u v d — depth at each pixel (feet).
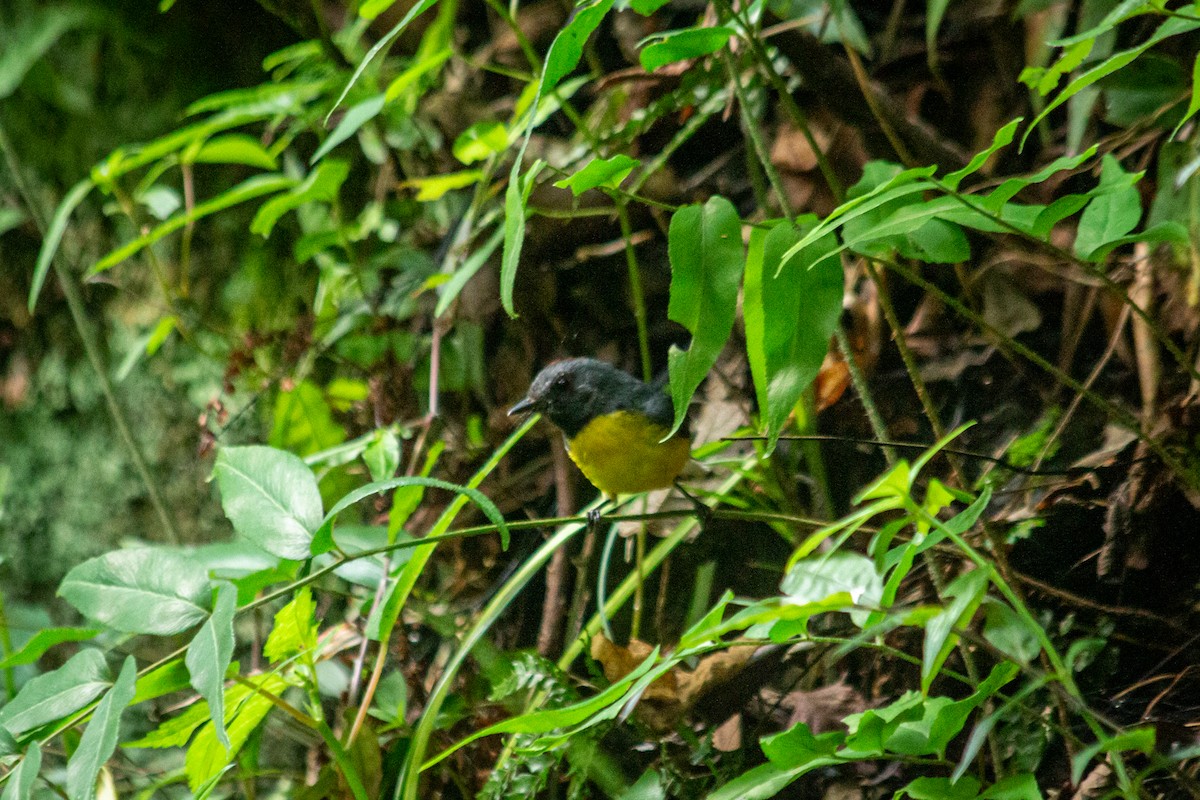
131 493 23.00
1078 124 15.02
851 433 17.47
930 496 10.54
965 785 10.66
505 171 19.45
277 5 20.59
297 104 19.27
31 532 23.52
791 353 10.43
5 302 23.56
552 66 10.39
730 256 10.41
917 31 17.88
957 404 16.98
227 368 20.43
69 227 23.18
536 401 17.06
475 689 17.54
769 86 18.01
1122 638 14.25
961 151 17.46
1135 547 14.70
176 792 20.27
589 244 19.40
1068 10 16.15
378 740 16.21
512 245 10.14
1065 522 15.19
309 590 13.47
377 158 20.76
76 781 10.78
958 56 17.52
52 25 22.39
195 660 10.91
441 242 20.76
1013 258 16.57
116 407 21.31
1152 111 15.12
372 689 14.35
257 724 14.44
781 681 16.44
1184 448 14.32
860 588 10.32
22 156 23.18
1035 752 12.48
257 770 18.26
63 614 23.32
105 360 23.16
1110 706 14.02
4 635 18.13
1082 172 16.24
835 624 16.31
